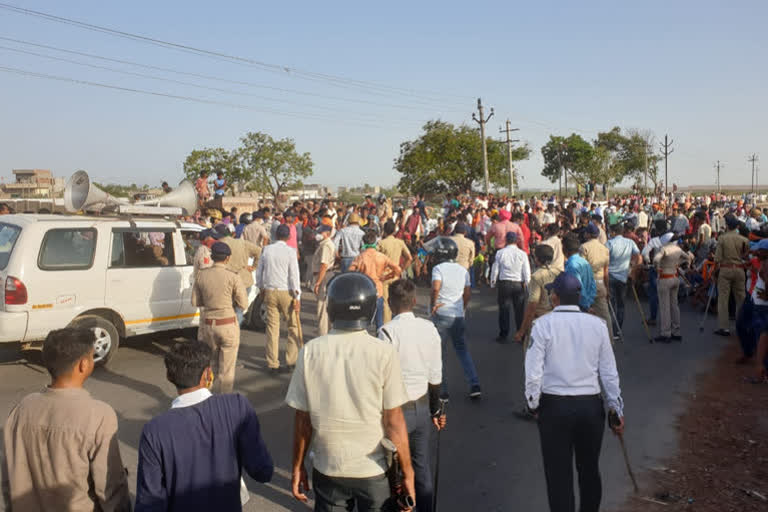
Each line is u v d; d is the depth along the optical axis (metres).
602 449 5.45
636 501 4.50
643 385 7.18
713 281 10.05
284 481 4.81
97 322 7.39
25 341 7.03
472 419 6.11
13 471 2.58
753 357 8.03
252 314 9.67
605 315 8.34
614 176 65.50
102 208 8.59
